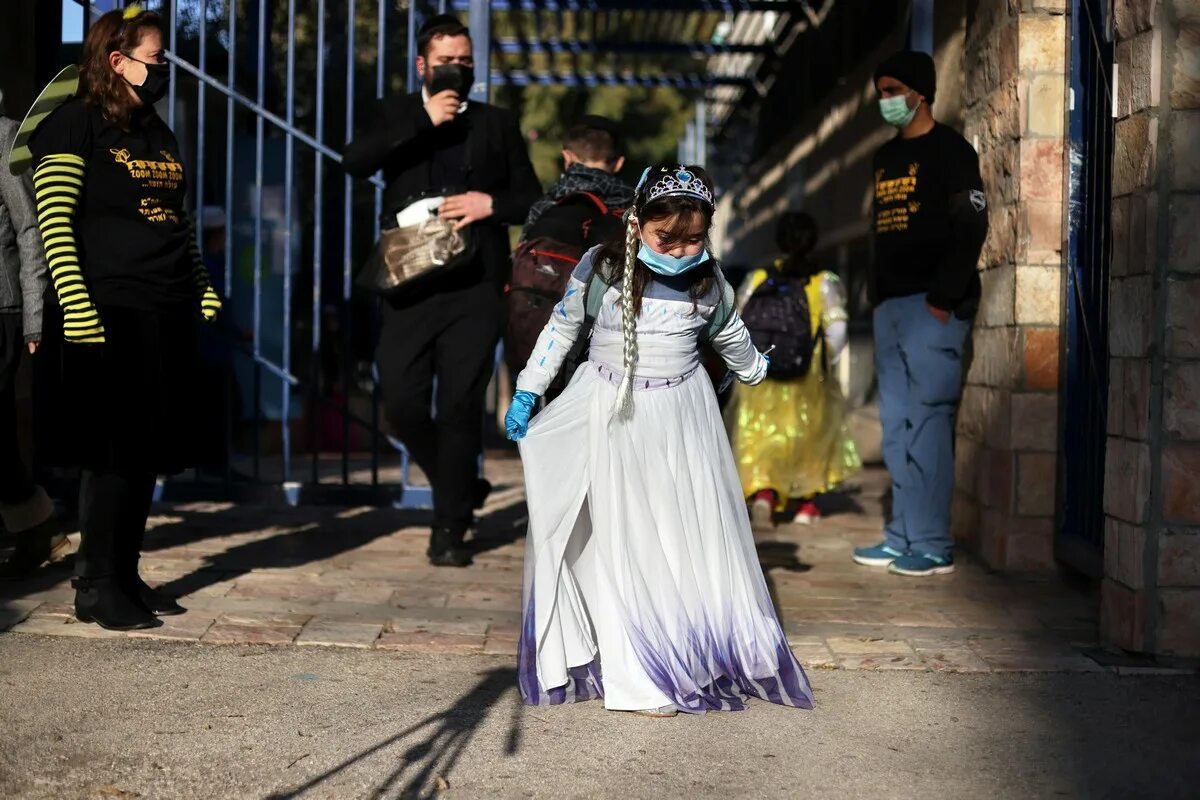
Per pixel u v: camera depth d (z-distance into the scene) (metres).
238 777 3.23
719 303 3.98
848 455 7.04
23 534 5.30
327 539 6.38
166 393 4.59
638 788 3.21
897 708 3.90
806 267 6.92
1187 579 4.32
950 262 5.70
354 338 9.77
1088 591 5.58
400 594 5.25
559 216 5.16
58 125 4.40
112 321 4.47
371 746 3.48
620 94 20.00
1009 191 5.90
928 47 7.07
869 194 9.67
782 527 7.07
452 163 5.82
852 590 5.54
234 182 9.02
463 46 5.67
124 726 3.59
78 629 4.55
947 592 5.54
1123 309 4.43
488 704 3.87
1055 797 3.19
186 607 4.92
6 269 4.82
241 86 8.74
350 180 7.08
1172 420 4.26
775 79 14.22
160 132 4.68
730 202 18.89
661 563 3.84
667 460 3.89
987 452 6.09
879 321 6.04
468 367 5.75
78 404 4.46
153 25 4.51
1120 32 4.43
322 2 6.99
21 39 6.43
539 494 3.90
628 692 3.78
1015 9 5.77
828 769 3.36
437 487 5.88
